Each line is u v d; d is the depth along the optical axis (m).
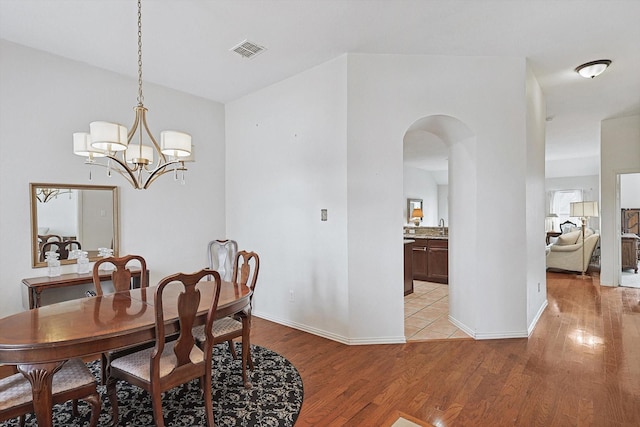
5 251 3.03
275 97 3.99
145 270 2.94
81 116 3.45
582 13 2.61
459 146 3.68
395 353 3.06
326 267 3.49
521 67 3.37
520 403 2.24
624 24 2.77
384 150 3.30
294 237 3.80
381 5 2.50
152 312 2.07
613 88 4.21
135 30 2.83
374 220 3.30
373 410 2.19
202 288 2.71
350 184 3.27
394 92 3.30
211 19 2.67
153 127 3.98
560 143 7.33
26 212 3.14
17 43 3.06
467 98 3.34
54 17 2.63
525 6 2.52
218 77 3.81
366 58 3.28
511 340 3.31
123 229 3.76
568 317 4.00
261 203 4.19
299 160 3.72
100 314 2.03
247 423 2.07
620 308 4.36
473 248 3.40
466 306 3.56
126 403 2.32
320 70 3.50
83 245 3.47
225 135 4.68
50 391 1.66
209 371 2.06
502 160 3.36
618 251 5.61
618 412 2.12
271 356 3.02
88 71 3.49
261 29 2.83
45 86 3.23
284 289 3.92
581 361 2.83
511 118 3.37
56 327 1.80
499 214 3.36
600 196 5.70
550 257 7.04
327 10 2.56
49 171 3.26
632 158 5.39
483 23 2.75
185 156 2.38
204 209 4.46
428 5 2.50
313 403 2.28
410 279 5.26
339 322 3.38
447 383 2.51
